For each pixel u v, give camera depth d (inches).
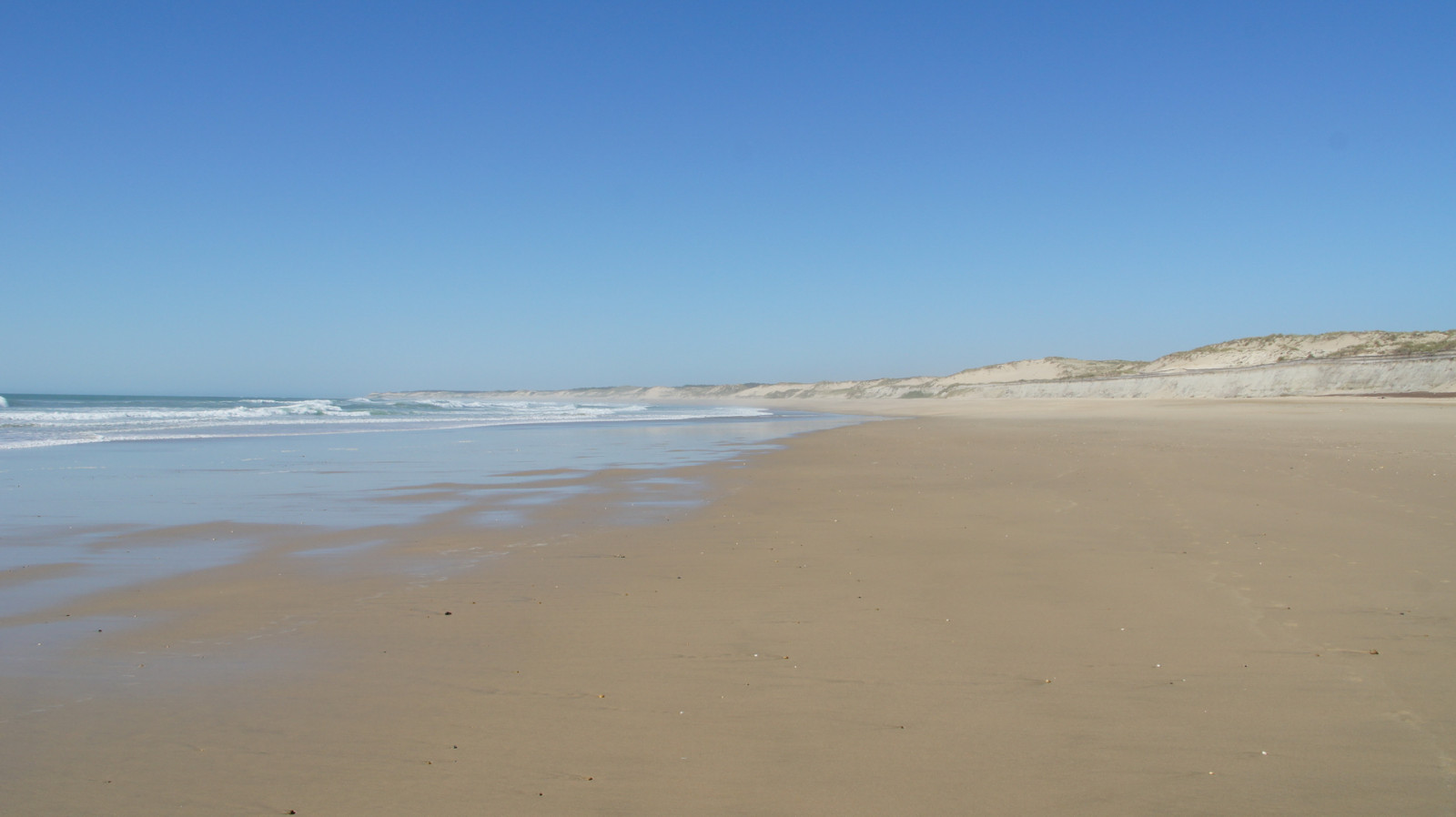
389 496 508.4
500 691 178.5
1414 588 251.9
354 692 178.1
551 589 270.5
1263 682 177.8
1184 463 613.6
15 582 279.3
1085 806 128.4
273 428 1274.6
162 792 135.3
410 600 255.3
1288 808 126.9
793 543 346.9
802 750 149.5
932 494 496.1
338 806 130.7
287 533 377.4
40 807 129.6
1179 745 148.7
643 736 155.8
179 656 202.1
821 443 966.4
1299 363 2581.2
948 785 135.5
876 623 227.3
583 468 686.5
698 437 1136.8
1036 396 3900.1
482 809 129.5
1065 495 474.9
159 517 424.5
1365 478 499.2
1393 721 156.6
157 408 2062.0
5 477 601.0
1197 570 282.2
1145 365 4355.3
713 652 204.1
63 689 179.8
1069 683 179.8
